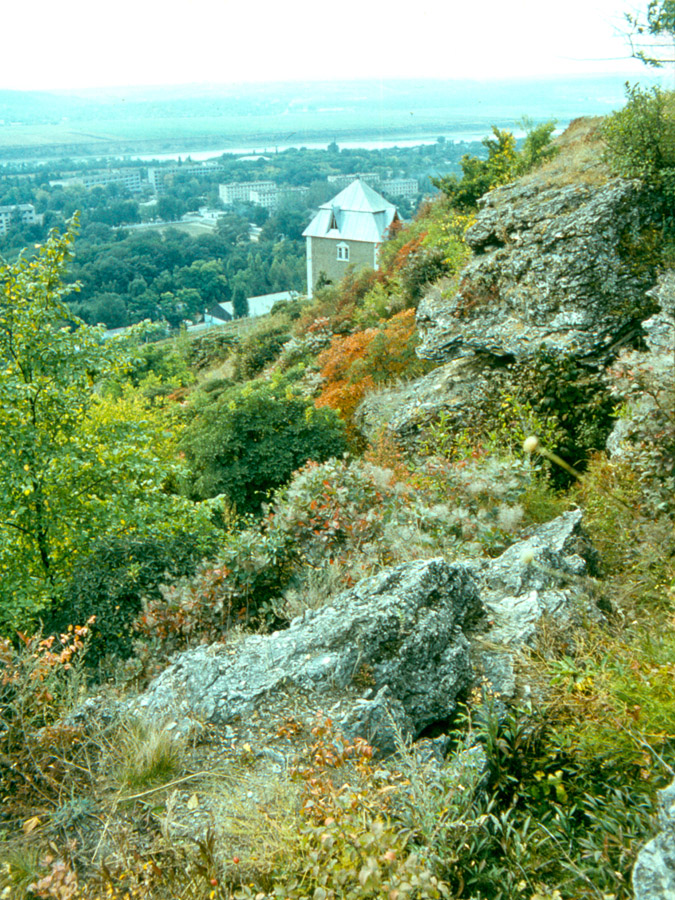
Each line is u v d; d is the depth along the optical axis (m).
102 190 191.75
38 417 9.62
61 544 9.63
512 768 2.66
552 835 2.21
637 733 2.38
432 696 2.94
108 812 2.46
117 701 3.20
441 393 10.00
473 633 3.41
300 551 5.21
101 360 9.70
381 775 2.41
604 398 7.66
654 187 8.58
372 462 8.95
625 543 4.38
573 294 8.43
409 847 2.15
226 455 11.86
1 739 2.78
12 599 8.40
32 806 2.60
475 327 9.85
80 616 6.19
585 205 8.77
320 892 1.82
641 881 1.76
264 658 3.15
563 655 3.13
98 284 114.12
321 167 196.50
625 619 3.59
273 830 2.19
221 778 2.54
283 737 2.70
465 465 6.22
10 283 9.30
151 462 10.20
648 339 7.11
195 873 2.09
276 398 13.29
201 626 4.62
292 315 35.97
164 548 6.91
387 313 21.09
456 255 18.14
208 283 124.50
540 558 3.99
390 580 3.43
